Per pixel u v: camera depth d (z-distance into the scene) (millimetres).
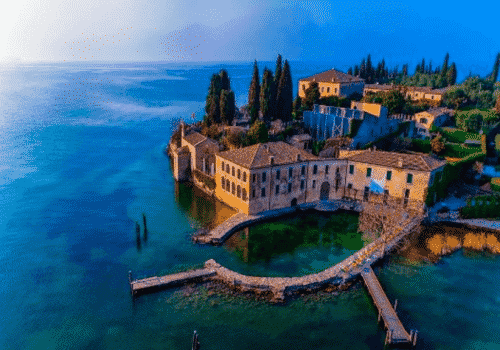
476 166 80750
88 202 76188
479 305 46594
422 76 167375
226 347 39125
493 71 150250
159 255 55688
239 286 48031
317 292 47625
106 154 113750
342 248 58312
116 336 40719
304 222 67125
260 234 62438
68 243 59625
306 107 109688
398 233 61094
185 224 65938
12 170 96250
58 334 41031
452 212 67562
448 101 119750
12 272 51875
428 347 39906
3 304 45688
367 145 91000
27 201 76562
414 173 67000
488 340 41188
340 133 91312
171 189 83938
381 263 54656
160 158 110438
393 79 182250
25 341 40281
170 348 39156
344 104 111250
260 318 43219
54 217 69125
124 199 77875
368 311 44781
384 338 40906
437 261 55531
